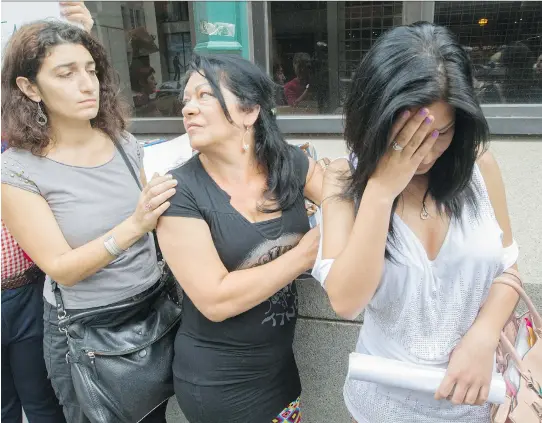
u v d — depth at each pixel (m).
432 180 0.98
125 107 1.74
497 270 1.06
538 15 2.74
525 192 2.21
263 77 1.29
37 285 1.70
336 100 3.16
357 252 0.92
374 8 2.99
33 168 1.35
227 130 1.21
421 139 0.83
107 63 1.59
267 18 3.08
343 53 3.10
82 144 1.45
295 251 1.21
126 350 1.40
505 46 2.83
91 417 1.39
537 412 1.00
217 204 1.23
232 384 1.29
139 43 3.57
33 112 1.36
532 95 2.85
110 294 1.45
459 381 1.00
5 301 1.63
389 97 0.79
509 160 2.54
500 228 1.06
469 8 2.84
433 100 0.79
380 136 0.83
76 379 1.39
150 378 1.41
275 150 1.31
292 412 1.44
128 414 1.40
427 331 1.07
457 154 0.92
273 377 1.35
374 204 0.90
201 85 1.20
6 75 1.36
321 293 1.70
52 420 1.84
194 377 1.30
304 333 1.77
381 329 1.12
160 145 2.45
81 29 1.45
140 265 1.51
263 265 1.22
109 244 1.29
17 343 1.70
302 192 1.39
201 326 1.29
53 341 1.52
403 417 1.13
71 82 1.34
